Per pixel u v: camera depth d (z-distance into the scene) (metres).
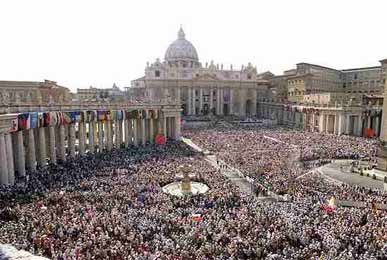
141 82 185.50
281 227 27.41
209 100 155.38
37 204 31.48
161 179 43.91
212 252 23.44
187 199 35.44
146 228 26.78
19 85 82.38
